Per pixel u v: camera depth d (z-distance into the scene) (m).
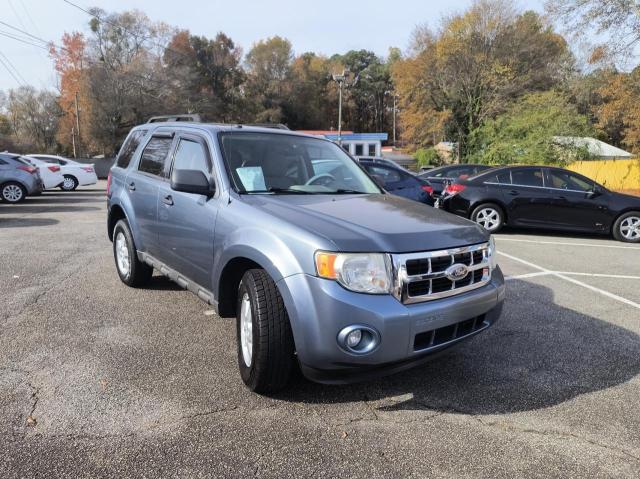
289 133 4.52
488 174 10.93
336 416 2.96
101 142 42.16
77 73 49.38
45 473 2.36
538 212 10.49
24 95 68.06
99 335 4.13
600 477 2.47
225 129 4.15
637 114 23.39
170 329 4.30
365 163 10.01
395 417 2.98
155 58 44.41
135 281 5.38
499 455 2.62
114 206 5.56
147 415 2.90
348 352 2.69
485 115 37.22
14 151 57.88
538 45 37.78
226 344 4.00
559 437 2.81
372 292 2.73
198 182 3.59
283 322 2.95
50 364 3.55
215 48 63.78
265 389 3.10
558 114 27.03
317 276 2.72
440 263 2.97
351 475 2.42
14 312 4.64
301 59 73.69
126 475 2.37
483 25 38.19
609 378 3.60
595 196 10.35
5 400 3.02
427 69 41.28
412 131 43.81
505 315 5.00
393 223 3.10
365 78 90.81
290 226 2.97
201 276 3.81
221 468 2.44
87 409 2.94
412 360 2.89
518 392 3.35
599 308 5.33
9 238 8.65
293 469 2.45
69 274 6.10
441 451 2.64
